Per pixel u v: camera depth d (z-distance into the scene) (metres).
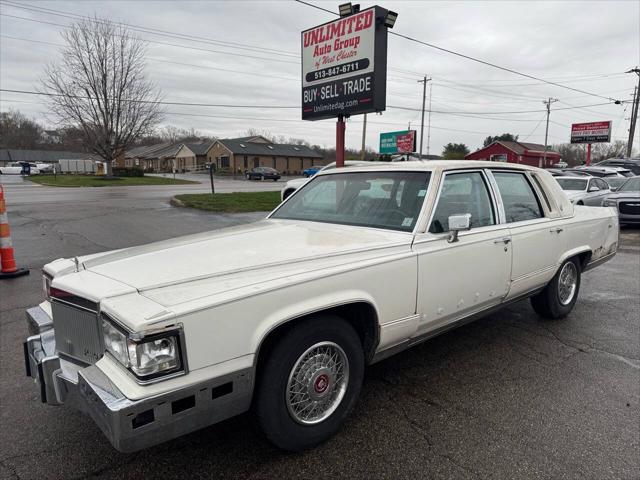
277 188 30.14
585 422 2.90
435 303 3.12
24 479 2.38
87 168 61.81
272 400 2.37
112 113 38.88
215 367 2.08
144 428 1.90
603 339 4.30
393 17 8.50
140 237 9.95
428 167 3.36
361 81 8.67
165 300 2.06
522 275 3.92
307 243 2.91
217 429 2.83
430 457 2.54
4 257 6.50
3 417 2.97
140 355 1.88
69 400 2.26
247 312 2.17
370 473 2.42
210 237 3.10
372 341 2.85
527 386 3.37
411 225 3.11
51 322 2.66
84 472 2.44
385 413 3.00
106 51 37.25
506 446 2.65
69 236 10.02
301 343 2.44
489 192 3.72
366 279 2.67
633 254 8.89
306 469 2.45
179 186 32.94
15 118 98.06
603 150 83.12
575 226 4.60
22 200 19.77
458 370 3.64
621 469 2.45
